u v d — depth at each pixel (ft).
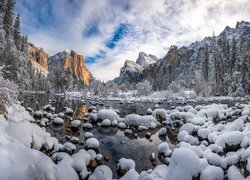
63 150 32.50
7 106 40.11
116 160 32.50
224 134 34.73
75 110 86.22
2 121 32.30
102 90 221.46
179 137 41.55
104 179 23.52
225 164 25.64
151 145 40.32
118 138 44.73
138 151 36.88
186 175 20.94
